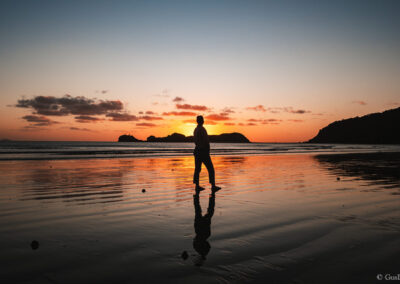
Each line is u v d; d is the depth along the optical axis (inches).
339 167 517.3
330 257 105.3
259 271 93.3
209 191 264.4
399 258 104.1
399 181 330.3
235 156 945.5
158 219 163.0
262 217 167.2
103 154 999.6
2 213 176.9
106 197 231.9
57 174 395.9
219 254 108.5
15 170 446.6
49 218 164.7
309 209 188.5
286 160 723.4
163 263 99.7
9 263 98.7
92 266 96.7
